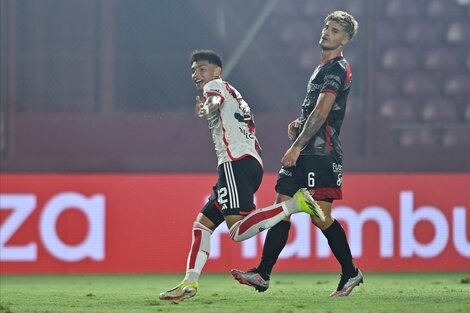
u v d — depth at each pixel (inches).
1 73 1562.5
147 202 1494.8
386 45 1839.3
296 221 1493.6
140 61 1615.4
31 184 1469.0
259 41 1673.2
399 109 1812.3
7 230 1462.8
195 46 1646.2
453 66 1843.0
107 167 1530.5
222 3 1667.1
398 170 1552.7
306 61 1704.0
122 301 928.3
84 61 1603.1
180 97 1617.9
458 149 1581.0
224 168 875.4
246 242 1489.9
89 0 1610.5
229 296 973.2
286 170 925.2
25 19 1608.0
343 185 1517.0
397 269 1519.4
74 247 1477.6
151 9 1635.1
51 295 1055.6
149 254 1492.4
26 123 1557.6
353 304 842.2
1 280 1387.8
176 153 1563.7
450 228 1533.0
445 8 1882.4
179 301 896.3
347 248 930.1
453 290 1083.3
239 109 882.8
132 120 1566.2
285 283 1301.7
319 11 1752.0
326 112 889.5
